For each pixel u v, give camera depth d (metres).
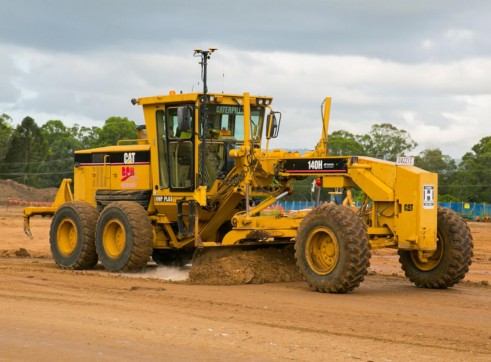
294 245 16.39
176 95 17.77
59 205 21.36
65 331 10.55
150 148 18.67
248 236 16.41
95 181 20.12
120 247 18.20
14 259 21.61
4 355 9.23
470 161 83.75
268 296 14.03
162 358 9.12
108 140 104.44
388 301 13.70
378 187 15.06
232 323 11.23
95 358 9.10
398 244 14.96
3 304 12.79
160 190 18.33
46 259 21.72
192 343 9.88
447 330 10.97
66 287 14.99
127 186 19.25
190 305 12.79
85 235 18.81
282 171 16.33
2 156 108.69
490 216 67.12
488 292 15.12
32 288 14.77
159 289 14.77
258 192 16.89
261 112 18.44
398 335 10.55
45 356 9.19
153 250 19.75
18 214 56.81
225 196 17.39
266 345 9.82
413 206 14.77
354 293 14.67
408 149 82.25
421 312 12.55
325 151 16.33
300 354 9.40
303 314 12.10
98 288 14.88
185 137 17.77
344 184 15.59
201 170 17.14
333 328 10.98
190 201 17.52
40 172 104.94
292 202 48.97
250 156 16.67
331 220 14.57
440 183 82.44
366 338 10.36
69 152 112.88
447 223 15.40
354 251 14.31
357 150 79.25
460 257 15.26
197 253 16.78
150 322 11.20
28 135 106.44
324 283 14.59
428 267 15.63
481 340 10.32
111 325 10.95
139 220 17.81
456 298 14.20
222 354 9.34
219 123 17.78
